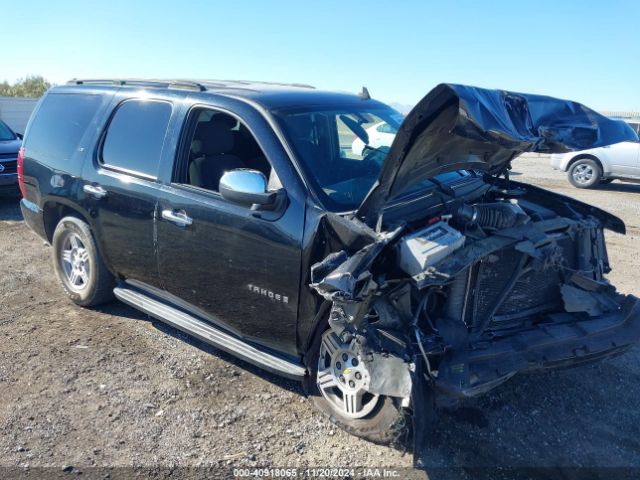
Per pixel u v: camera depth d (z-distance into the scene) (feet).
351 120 13.32
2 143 31.86
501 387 12.75
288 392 12.50
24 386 12.58
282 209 10.87
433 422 9.59
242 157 14.07
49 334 15.11
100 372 13.21
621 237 26.86
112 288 16.29
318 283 9.09
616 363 14.08
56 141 16.49
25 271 20.11
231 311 12.22
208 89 13.35
